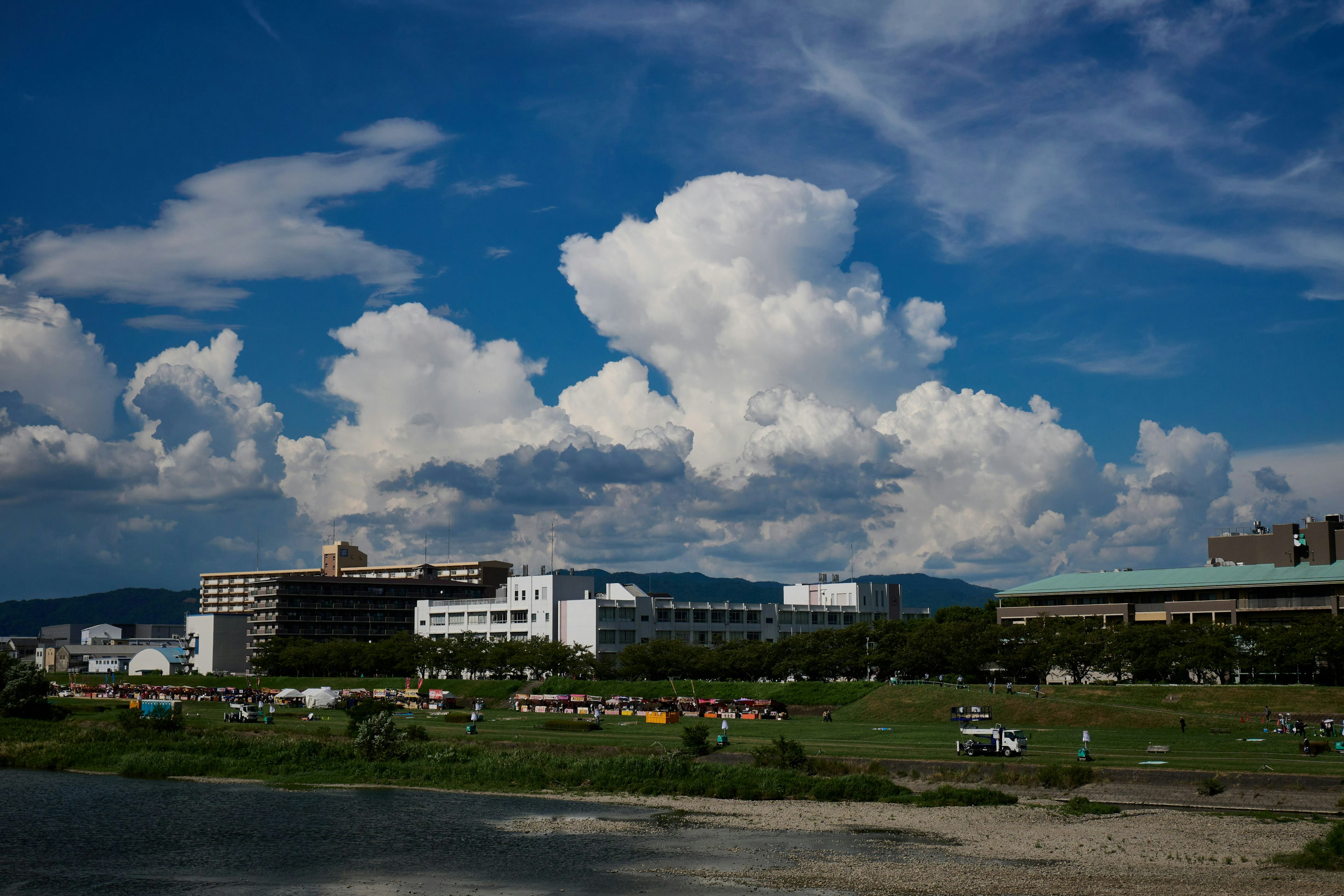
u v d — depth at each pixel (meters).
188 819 93.31
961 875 69.38
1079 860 72.94
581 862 75.19
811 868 72.38
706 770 111.31
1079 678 190.12
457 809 97.62
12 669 177.12
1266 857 72.56
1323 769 99.69
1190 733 141.00
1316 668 172.25
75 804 101.50
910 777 110.06
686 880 69.50
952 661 197.75
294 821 91.75
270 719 178.50
